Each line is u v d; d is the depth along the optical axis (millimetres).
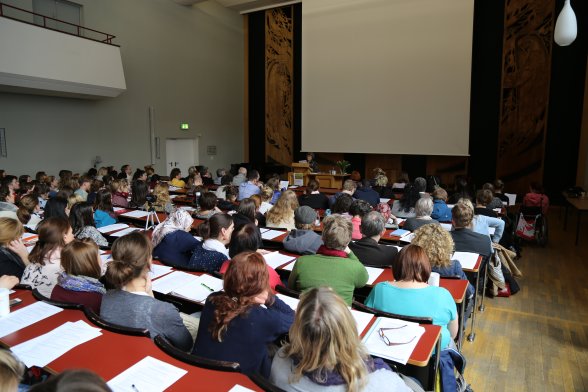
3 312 1915
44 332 1771
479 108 11047
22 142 8727
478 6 10750
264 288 1714
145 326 1794
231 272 1693
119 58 9523
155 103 11625
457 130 10562
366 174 12719
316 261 2434
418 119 10992
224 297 1670
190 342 1947
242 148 15039
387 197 7320
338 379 1276
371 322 1937
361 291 2820
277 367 1386
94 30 9234
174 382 1425
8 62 7234
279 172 13969
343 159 12977
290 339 1353
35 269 2463
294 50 13625
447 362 2051
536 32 10203
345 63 11820
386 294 2164
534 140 10500
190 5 12453
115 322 1810
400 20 10938
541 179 10523
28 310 1970
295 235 3283
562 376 2943
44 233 2496
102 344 1663
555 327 3709
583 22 9734
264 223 4691
